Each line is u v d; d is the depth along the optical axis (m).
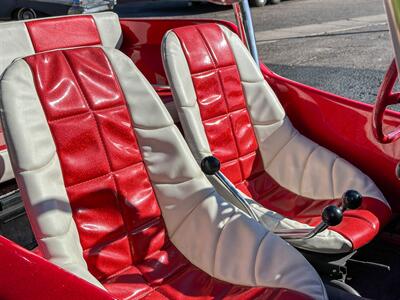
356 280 2.07
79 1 6.18
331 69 5.16
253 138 2.33
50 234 1.42
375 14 8.12
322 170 2.25
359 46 6.03
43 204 1.43
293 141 2.35
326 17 8.23
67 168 1.53
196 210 1.68
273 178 2.37
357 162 2.28
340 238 1.80
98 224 1.57
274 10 9.41
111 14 2.68
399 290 2.01
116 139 1.63
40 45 2.37
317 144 2.32
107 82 1.65
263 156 2.37
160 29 2.60
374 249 2.19
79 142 1.56
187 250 1.68
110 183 1.61
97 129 1.60
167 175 1.70
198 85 2.16
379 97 1.21
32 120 1.47
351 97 4.27
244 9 2.40
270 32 7.34
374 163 2.22
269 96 2.35
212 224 1.64
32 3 8.39
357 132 2.24
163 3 11.12
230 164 2.24
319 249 1.79
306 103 2.38
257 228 1.58
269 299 1.41
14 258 1.16
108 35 2.65
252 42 2.45
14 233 1.97
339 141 2.31
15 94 1.46
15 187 1.98
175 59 2.09
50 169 1.48
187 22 2.54
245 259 1.55
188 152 1.73
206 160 1.55
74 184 1.54
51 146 1.50
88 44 2.55
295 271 1.45
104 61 1.67
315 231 1.53
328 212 1.41
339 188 2.18
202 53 2.19
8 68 1.49
